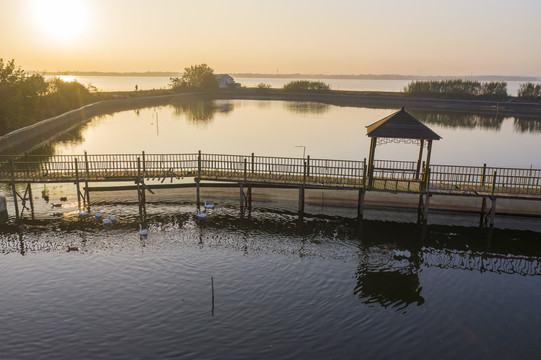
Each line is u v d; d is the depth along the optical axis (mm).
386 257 20922
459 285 18391
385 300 16875
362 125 75750
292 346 13781
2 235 22469
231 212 26875
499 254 21750
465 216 26578
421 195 27312
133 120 79562
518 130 73000
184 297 16547
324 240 22828
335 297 16938
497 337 14719
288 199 28938
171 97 121125
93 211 26391
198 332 14367
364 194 26406
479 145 57750
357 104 120000
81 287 17172
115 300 16250
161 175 27359
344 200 28125
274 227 24531
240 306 16000
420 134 24875
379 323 15258
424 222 25562
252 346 13719
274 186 29766
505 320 15797
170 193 29875
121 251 20672
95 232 23062
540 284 18719
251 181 26875
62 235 22547
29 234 22625
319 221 25672
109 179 26797
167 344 13703
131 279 17906
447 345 14172
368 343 14094
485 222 25781
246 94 137500
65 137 58531
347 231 24203
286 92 137000
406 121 25422
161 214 26125
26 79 64500
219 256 20375
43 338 13914
